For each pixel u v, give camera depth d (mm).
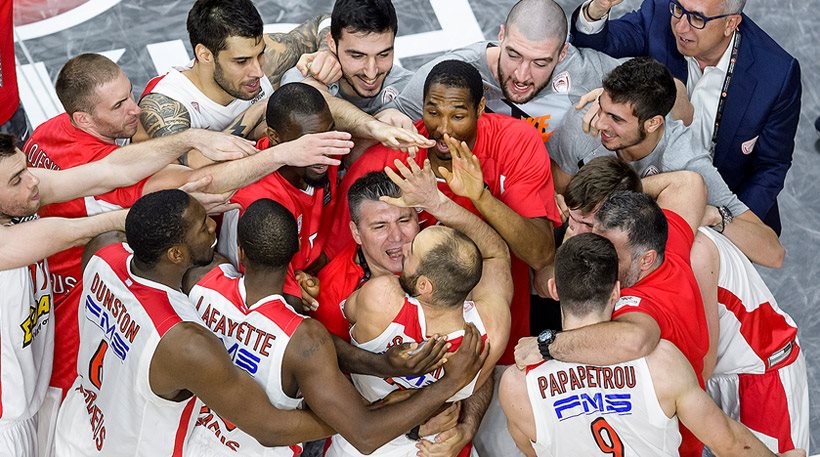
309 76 12438
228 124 12367
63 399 11734
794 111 13617
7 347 10570
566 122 12820
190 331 9445
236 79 11750
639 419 9648
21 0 18828
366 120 11336
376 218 10398
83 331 10383
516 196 11359
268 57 13148
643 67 11414
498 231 10898
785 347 11812
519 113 13773
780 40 18688
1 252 10422
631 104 11438
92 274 10266
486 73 13492
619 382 9586
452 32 18469
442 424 10578
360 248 11141
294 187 11000
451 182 10414
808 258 15500
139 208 9648
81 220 10758
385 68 12422
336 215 11766
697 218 11523
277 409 9812
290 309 9812
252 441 10422
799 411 12039
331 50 12570
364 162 11570
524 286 11914
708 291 11336
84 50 17906
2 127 14125
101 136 11594
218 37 11375
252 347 9727
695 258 11352
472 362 9906
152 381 9641
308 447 12141
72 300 11664
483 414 11047
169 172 11289
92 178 11031
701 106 13742
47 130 11773
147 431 10086
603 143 12102
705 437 9766
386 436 9781
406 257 9812
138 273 9898
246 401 9617
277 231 9500
